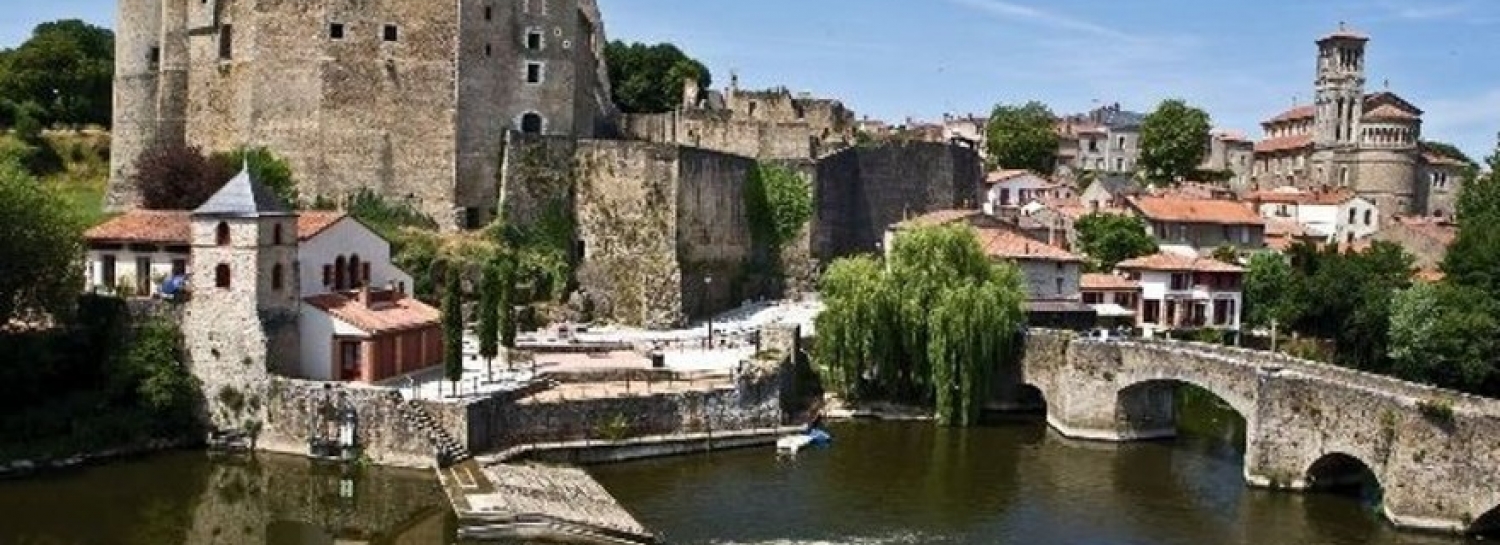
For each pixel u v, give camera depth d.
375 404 70.25
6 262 70.88
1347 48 191.38
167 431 72.62
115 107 113.69
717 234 117.12
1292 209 162.88
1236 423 91.19
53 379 72.88
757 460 76.25
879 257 115.94
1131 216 132.62
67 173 123.31
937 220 114.88
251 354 72.75
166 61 111.69
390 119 108.88
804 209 123.62
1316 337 111.06
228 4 109.56
